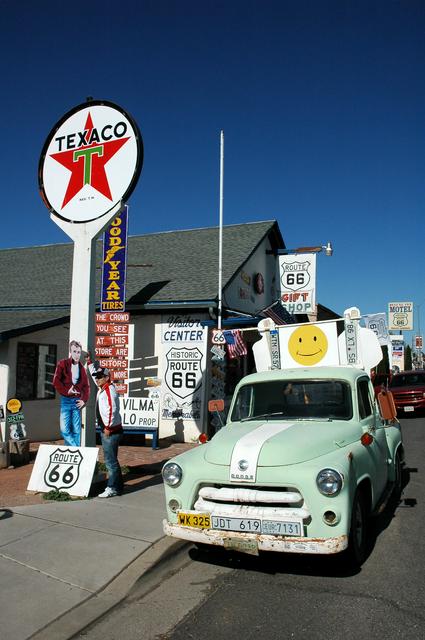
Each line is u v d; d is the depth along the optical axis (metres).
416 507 7.14
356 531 4.99
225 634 3.85
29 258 19.81
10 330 11.38
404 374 21.48
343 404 5.95
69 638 3.77
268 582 4.76
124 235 13.16
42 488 7.54
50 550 5.21
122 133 9.02
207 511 4.78
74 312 8.81
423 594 4.43
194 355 13.38
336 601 4.33
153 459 10.47
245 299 15.70
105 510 6.61
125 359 12.67
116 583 4.58
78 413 8.55
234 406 6.39
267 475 4.64
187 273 14.91
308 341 7.40
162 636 3.85
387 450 6.71
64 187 9.36
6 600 4.23
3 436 11.51
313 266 16.69
